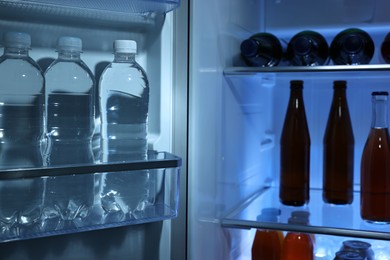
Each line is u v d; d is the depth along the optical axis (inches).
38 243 33.0
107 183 35.8
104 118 36.7
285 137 53.7
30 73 32.9
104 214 35.2
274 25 59.9
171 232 39.6
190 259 39.7
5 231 30.1
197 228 40.4
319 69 44.3
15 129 32.4
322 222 45.9
